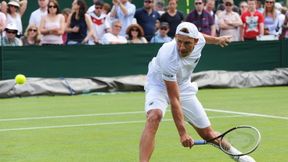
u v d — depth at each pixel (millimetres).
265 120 19516
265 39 31797
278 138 16141
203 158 13609
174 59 10859
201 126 11852
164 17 29406
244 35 31344
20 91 26156
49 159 13562
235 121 19312
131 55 28453
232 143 11484
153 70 11711
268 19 32406
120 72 28328
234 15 30938
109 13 30484
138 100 25000
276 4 36406
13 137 16484
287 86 30953
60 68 27312
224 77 29781
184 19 30141
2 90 25812
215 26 30438
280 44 31438
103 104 23719
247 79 30297
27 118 20062
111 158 13688
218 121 19312
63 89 26906
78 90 27109
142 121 19359
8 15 27688
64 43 28500
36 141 15859
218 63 30172
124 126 18375
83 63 27672
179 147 14922
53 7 27344
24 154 14125
